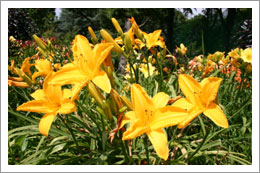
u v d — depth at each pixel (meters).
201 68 1.17
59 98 0.62
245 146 0.78
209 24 4.62
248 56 0.87
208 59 1.18
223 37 4.02
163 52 0.95
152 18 3.95
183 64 1.27
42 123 0.60
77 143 0.72
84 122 0.82
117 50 0.69
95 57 0.58
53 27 7.54
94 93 0.55
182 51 1.12
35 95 0.66
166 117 0.53
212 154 0.75
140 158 0.69
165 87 0.94
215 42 4.24
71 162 0.72
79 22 7.61
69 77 0.59
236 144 0.81
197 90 0.59
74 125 0.85
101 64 0.58
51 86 0.62
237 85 1.15
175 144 0.75
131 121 0.54
